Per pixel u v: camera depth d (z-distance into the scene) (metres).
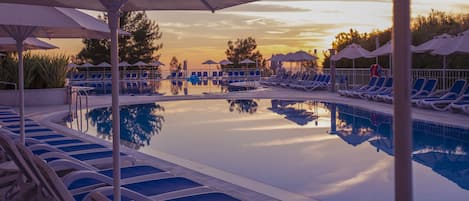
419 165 7.62
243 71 39.88
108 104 17.78
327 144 9.62
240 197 5.14
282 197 5.38
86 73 40.47
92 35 6.90
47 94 17.33
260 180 6.82
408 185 1.42
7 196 3.96
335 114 14.67
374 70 19.69
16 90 16.92
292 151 8.97
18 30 6.09
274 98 20.16
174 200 4.04
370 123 12.59
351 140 10.05
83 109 16.53
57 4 4.10
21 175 4.08
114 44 3.31
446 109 13.32
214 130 11.97
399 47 1.39
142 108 17.45
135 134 11.64
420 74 17.98
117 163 3.46
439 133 10.55
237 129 12.03
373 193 6.00
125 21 44.56
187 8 4.25
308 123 12.83
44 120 13.07
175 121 13.87
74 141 7.27
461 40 14.55
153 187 4.43
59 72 17.91
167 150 9.40
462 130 10.80
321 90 23.78
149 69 46.12
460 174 6.97
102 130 12.21
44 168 3.33
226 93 23.19
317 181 6.68
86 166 5.06
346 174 7.05
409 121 1.40
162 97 20.59
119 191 3.48
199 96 20.78
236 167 7.72
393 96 1.43
